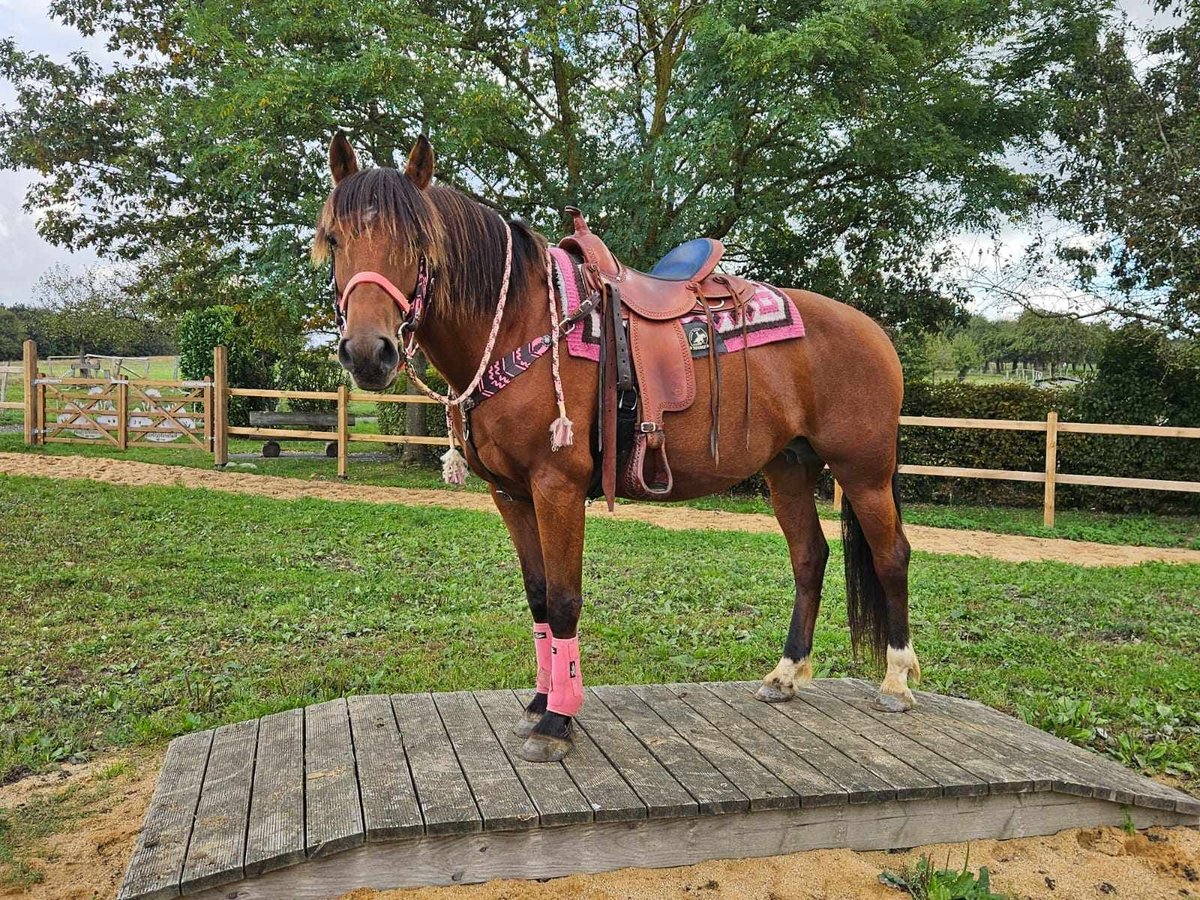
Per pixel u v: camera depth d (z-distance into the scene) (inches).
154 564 246.2
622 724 118.1
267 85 362.9
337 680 155.8
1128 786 106.7
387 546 284.5
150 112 444.1
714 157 397.4
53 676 158.1
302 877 84.8
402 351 91.8
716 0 398.6
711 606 215.6
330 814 89.0
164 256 714.2
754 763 104.8
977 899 88.0
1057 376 510.9
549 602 103.7
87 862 99.7
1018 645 182.5
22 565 239.6
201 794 96.1
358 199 90.1
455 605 211.2
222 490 406.6
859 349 121.2
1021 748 113.3
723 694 133.2
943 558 288.4
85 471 446.9
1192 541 343.6
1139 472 439.8
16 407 571.5
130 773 122.5
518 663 167.0
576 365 101.5
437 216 94.1
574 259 111.2
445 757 104.3
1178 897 93.0
